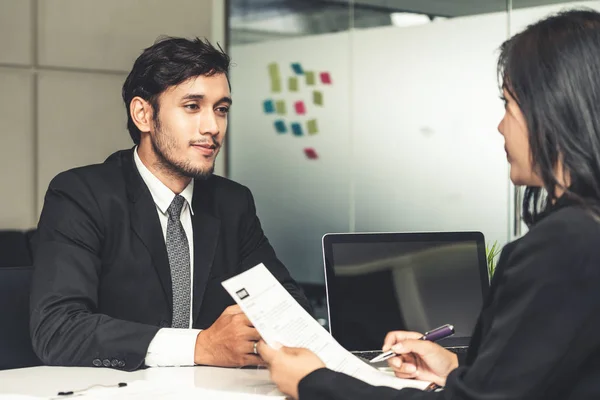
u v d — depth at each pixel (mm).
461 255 2242
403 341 1743
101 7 4301
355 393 1390
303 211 5031
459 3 4809
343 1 4961
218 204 2400
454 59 4844
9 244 3766
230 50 4855
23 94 4059
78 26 4230
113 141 4363
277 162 5008
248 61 4906
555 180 1261
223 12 4812
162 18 4523
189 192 2299
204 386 1712
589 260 1178
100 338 1911
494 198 4785
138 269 2184
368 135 4988
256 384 1733
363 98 4977
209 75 2148
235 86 4887
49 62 4145
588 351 1186
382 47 4961
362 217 5004
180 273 2240
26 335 2166
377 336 2131
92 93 4285
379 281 2166
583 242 1187
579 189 1246
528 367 1189
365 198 5000
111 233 2178
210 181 2430
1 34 3986
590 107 1232
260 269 1729
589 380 1196
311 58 4988
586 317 1172
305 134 5008
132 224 2197
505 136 1354
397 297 2170
